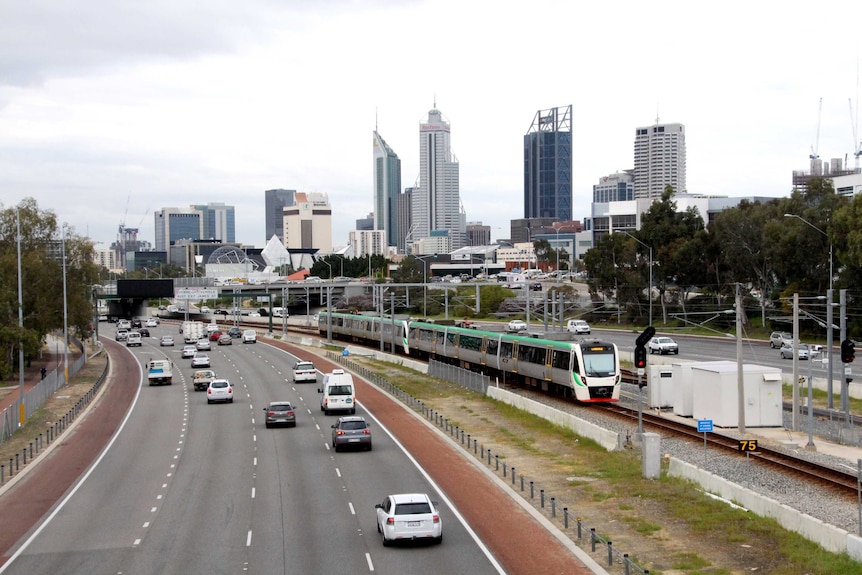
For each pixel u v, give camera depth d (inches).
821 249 3946.9
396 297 7509.8
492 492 1438.2
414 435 2059.5
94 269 4126.5
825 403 2342.5
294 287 6619.1
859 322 3617.1
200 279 7160.4
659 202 5251.0
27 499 1477.6
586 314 5777.6
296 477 1594.5
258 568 1046.4
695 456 1663.4
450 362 3708.2
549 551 1091.9
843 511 1218.0
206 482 1569.9
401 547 1126.4
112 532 1240.8
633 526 1184.2
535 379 2748.5
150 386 3307.1
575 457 1713.8
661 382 2342.5
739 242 4468.5
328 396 2448.3
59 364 3912.4
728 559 1019.9
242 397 2888.8
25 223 3919.8
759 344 4028.1
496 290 6466.5
